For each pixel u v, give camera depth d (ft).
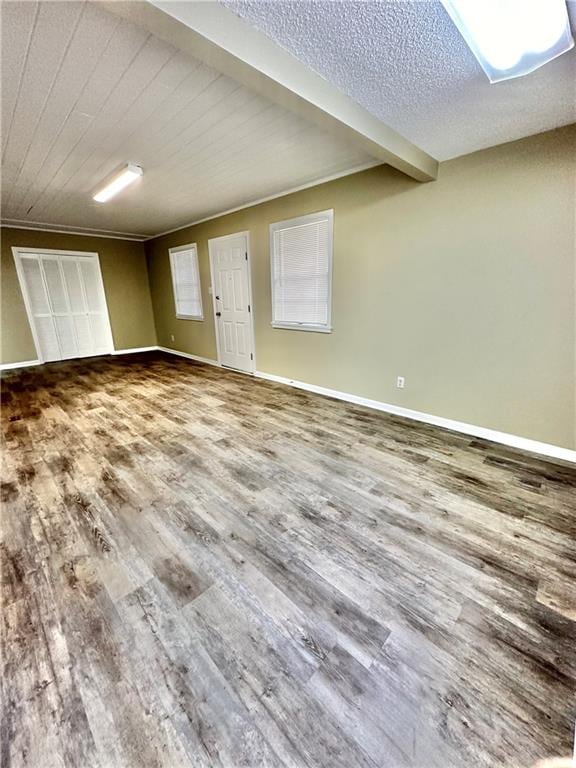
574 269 7.57
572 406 8.10
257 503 6.86
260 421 11.11
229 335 18.44
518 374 8.74
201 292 19.86
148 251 24.53
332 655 4.01
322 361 13.69
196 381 16.43
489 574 5.10
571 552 5.49
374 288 11.24
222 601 4.73
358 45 4.93
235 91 6.40
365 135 6.73
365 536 5.90
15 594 4.89
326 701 3.56
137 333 25.53
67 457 8.87
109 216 17.07
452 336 9.73
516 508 6.57
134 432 10.41
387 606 4.62
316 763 3.09
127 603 4.72
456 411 10.08
